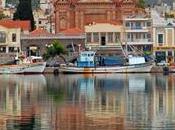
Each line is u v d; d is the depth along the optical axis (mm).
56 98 113500
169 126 80812
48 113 92375
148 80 168375
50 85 148125
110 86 144000
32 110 95812
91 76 192750
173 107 98625
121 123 83062
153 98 113000
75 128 79750
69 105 102188
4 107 99562
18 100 110125
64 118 87375
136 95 119438
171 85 146500
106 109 96750
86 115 90125
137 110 95312
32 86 144500
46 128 79812
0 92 126938
